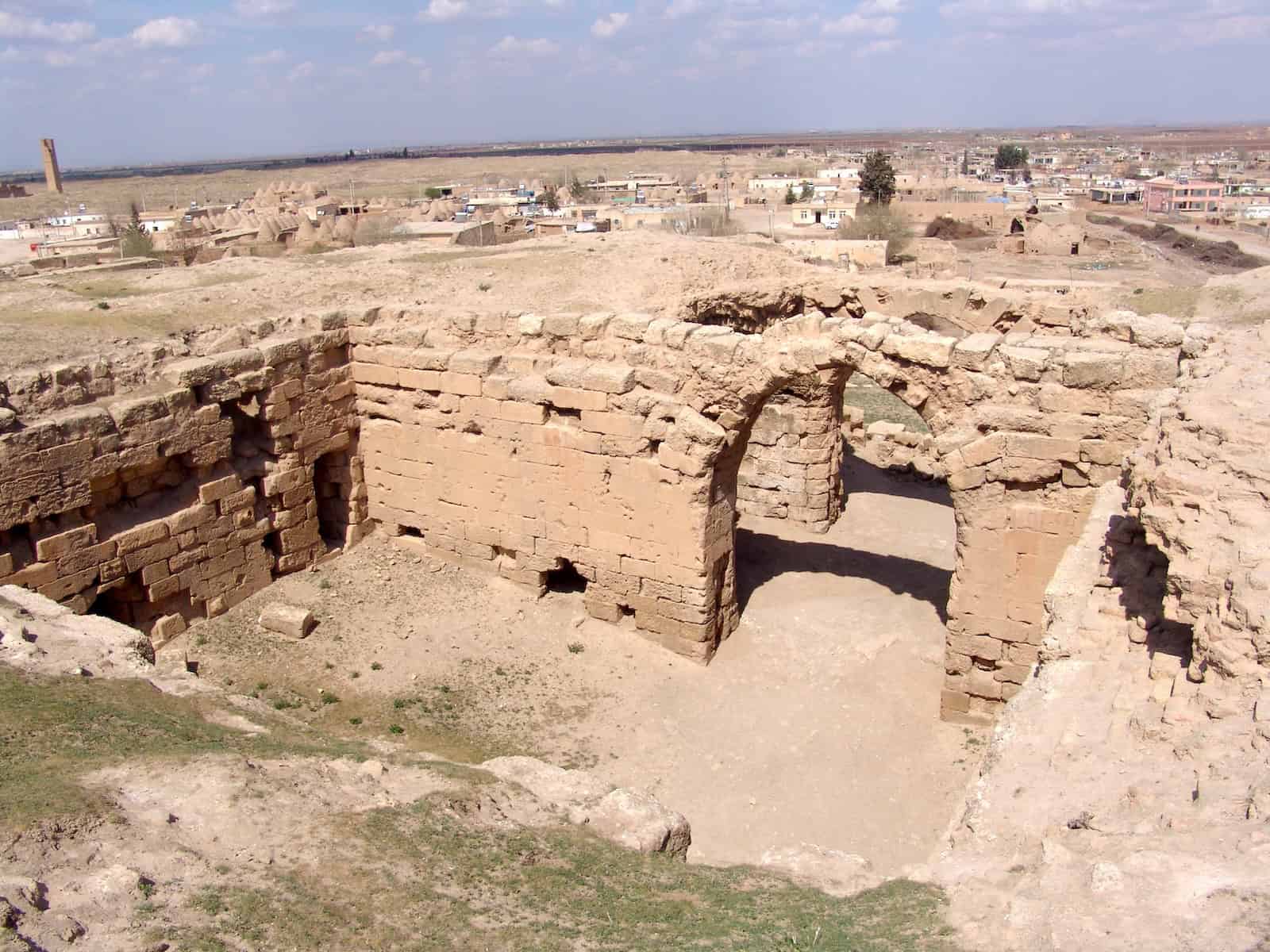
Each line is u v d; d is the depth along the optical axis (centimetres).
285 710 2008
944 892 883
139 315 2431
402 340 2495
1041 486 1886
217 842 991
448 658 2230
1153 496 1160
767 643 2300
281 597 2412
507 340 2406
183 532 2216
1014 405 1872
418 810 1142
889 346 1950
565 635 2322
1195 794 861
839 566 2688
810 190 13875
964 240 9750
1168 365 1728
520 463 2377
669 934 914
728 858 1664
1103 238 9344
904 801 1805
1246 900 693
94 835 949
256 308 2586
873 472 3450
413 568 2562
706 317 2836
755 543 2847
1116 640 1197
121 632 1627
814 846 1173
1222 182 15288
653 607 2272
